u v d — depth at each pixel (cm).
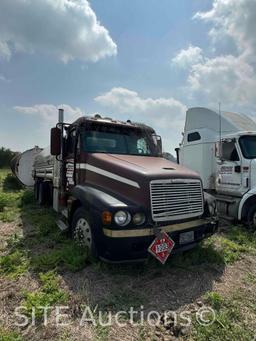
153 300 346
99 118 580
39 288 365
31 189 1439
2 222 735
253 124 891
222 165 779
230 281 402
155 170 418
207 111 896
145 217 385
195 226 434
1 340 262
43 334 279
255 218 671
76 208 500
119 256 375
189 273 420
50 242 541
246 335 282
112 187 432
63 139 606
